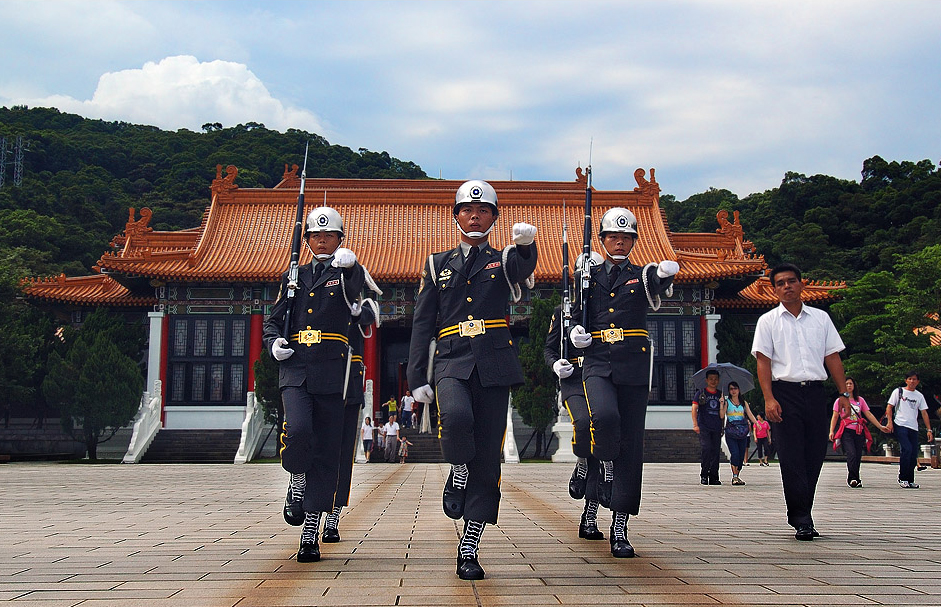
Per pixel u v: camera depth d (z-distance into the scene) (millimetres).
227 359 35562
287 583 4941
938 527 8172
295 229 6773
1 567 5633
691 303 36250
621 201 41250
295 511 5918
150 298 37688
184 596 4539
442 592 4645
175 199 86250
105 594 4605
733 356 35500
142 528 8312
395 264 36969
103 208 82312
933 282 33000
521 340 35281
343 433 6871
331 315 6332
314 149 96562
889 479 17781
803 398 7234
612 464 6391
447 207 41375
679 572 5324
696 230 80312
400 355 45781
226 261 36531
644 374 6512
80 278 39250
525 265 5805
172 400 35250
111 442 34344
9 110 110625
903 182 77812
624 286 6684
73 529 8234
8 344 32031
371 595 4555
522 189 43656
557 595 4559
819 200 77062
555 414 31812
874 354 34938
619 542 6082
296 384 6188
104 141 100438
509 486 15250
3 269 34719
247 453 30797
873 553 6211
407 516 9250
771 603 4359
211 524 8719
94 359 30672
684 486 15227
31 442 35781
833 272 64375
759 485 15492
